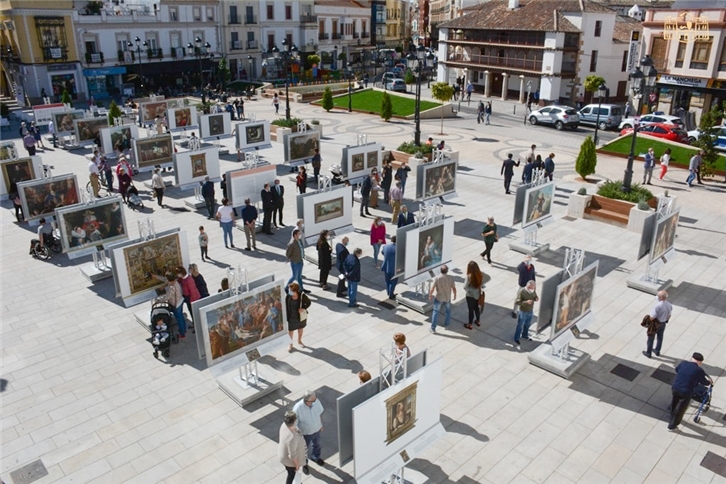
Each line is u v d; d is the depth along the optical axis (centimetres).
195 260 1736
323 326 1367
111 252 1309
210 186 2069
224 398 1116
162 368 1209
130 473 928
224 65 5697
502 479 920
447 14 9462
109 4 5500
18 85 5112
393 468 850
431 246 1468
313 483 908
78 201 1994
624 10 6303
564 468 945
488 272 1658
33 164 2333
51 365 1218
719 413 1084
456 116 4244
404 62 7981
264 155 3056
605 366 1224
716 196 2367
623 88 5094
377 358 1241
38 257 1770
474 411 1079
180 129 3447
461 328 1367
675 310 1455
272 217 2023
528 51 4884
